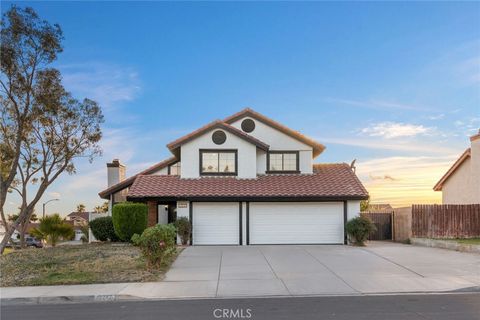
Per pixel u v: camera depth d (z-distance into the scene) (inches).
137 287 499.8
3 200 1002.1
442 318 345.7
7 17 946.7
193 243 917.8
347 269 598.2
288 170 1031.6
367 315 358.6
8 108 1020.5
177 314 376.2
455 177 1195.3
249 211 932.0
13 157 1039.6
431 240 853.2
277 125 1037.8
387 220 1083.3
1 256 772.0
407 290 468.1
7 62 943.7
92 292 474.3
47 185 1039.0
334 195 914.7
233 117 1050.1
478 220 932.6
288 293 462.6
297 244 921.5
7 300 454.6
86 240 1391.5
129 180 1156.5
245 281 526.6
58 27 991.0
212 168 986.7
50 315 387.2
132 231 906.1
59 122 1022.4
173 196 914.7
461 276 538.0
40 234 1357.0
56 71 999.0
